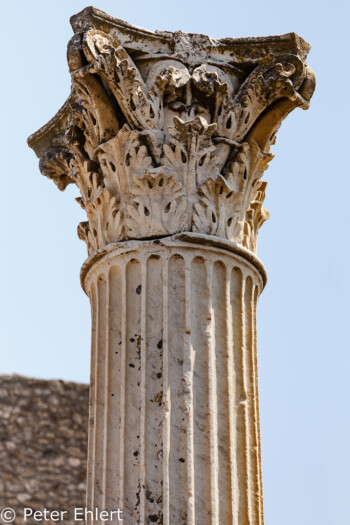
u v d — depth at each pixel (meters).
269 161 17.48
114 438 15.45
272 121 17.16
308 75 17.30
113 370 15.80
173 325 15.61
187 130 16.48
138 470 15.05
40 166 19.62
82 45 16.39
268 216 17.98
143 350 15.54
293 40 17.12
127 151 16.64
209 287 15.93
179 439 15.06
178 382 15.33
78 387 30.23
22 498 28.45
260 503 15.41
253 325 16.41
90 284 16.77
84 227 17.88
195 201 16.34
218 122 16.86
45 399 29.80
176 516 14.71
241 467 15.38
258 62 17.14
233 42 17.19
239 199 16.80
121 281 16.16
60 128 19.48
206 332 15.66
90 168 17.27
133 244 16.12
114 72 16.39
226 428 15.36
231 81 17.16
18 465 28.81
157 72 16.83
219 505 14.95
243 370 15.88
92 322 16.53
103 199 16.89
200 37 17.16
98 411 15.78
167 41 17.03
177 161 16.50
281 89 16.91
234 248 16.33
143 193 16.41
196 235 16.03
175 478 14.88
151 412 15.26
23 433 29.20
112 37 16.69
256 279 16.75
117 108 16.84
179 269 15.95
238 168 16.84
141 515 14.78
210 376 15.43
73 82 16.78
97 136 17.03
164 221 16.20
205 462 15.01
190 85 16.88
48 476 28.95
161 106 16.77
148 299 15.82
